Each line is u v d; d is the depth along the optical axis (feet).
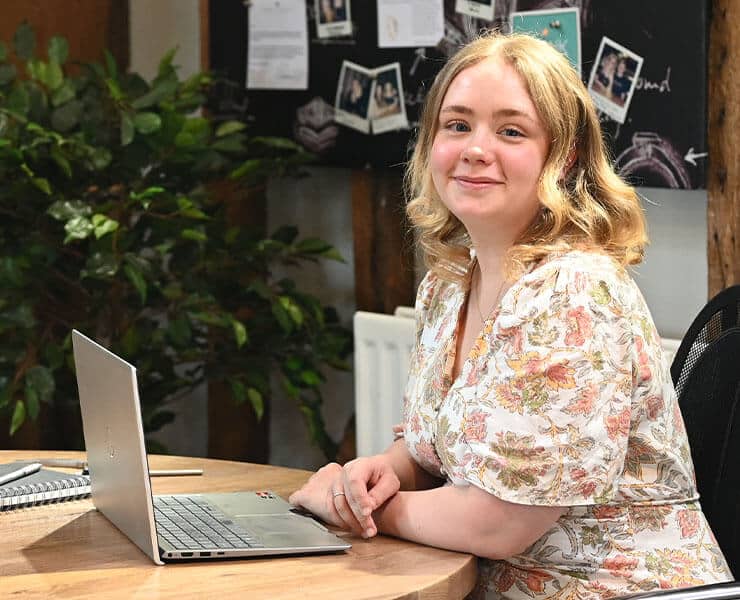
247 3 10.96
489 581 5.40
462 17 9.59
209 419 11.59
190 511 5.50
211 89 11.27
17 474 6.02
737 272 8.24
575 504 4.97
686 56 8.33
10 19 11.22
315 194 11.23
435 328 6.10
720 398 5.85
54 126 9.83
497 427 5.01
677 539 5.29
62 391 10.59
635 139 8.65
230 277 10.43
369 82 10.28
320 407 11.44
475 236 5.56
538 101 5.26
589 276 5.10
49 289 10.44
